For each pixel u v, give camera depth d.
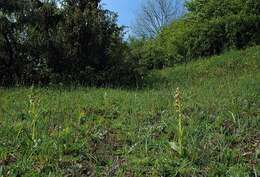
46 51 15.98
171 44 26.28
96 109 9.22
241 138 6.84
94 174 5.54
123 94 11.44
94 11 16.75
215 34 24.33
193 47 24.94
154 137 6.96
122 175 5.47
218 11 25.94
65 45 16.22
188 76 18.92
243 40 23.73
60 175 5.40
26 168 5.61
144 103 9.67
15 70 15.59
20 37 15.80
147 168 5.72
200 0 27.17
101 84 15.81
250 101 9.48
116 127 7.73
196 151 6.05
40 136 6.77
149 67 26.06
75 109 9.12
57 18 16.53
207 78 17.17
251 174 5.52
